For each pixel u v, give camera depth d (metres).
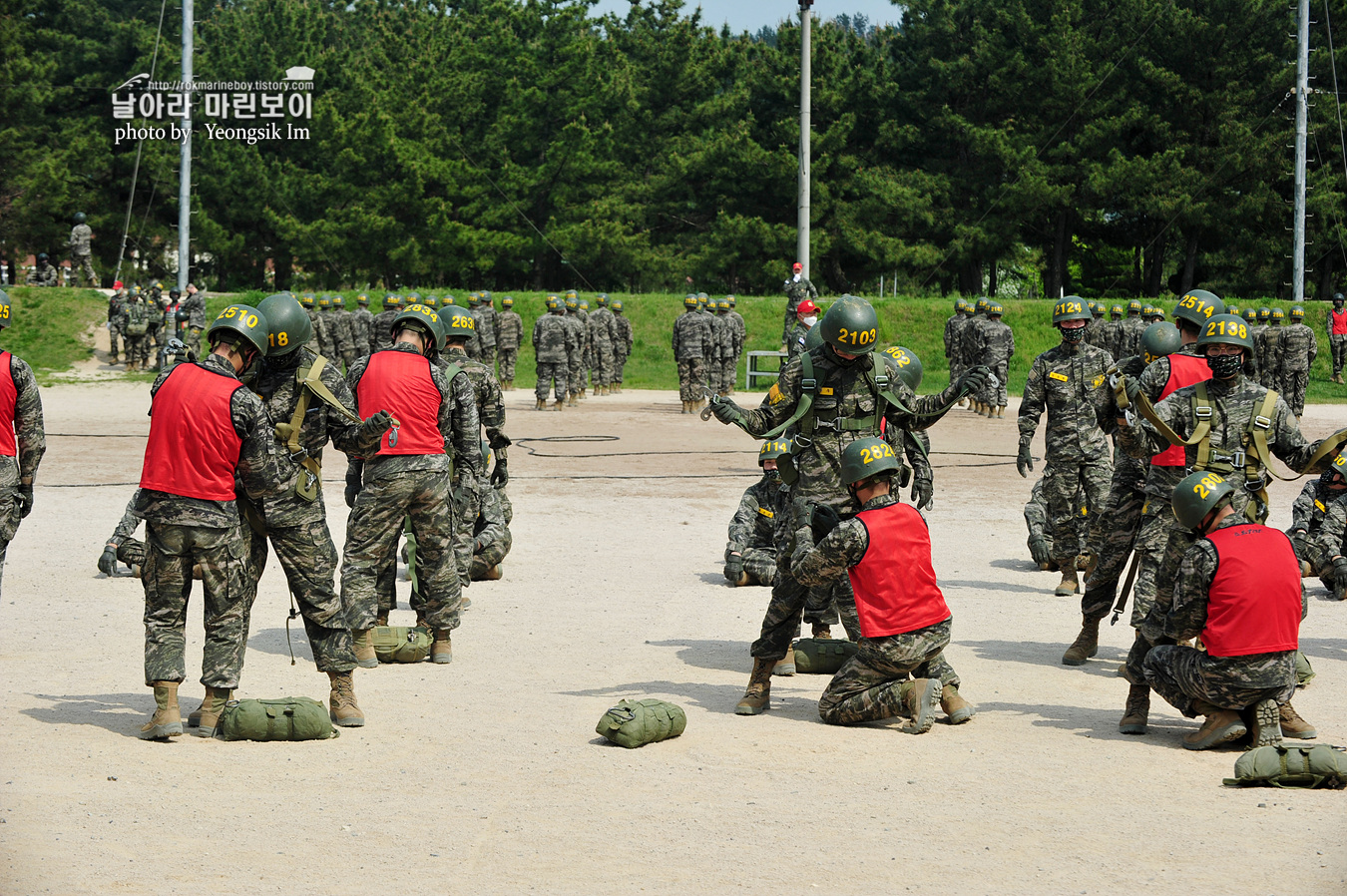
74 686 7.10
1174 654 6.25
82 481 16.45
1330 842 4.74
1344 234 51.03
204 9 63.59
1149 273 61.25
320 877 4.30
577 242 52.28
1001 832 4.83
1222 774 5.70
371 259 50.47
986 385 7.35
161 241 55.25
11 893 4.09
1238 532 6.12
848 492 7.39
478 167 52.47
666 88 60.72
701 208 57.78
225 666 6.24
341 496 15.40
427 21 62.59
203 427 6.08
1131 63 51.25
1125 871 4.41
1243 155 49.12
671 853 4.57
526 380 37.28
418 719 6.55
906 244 52.97
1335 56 48.75
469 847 4.62
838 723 6.57
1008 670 7.89
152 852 4.52
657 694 7.17
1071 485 10.35
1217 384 7.38
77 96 56.81
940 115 54.44
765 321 40.53
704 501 15.43
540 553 11.92
